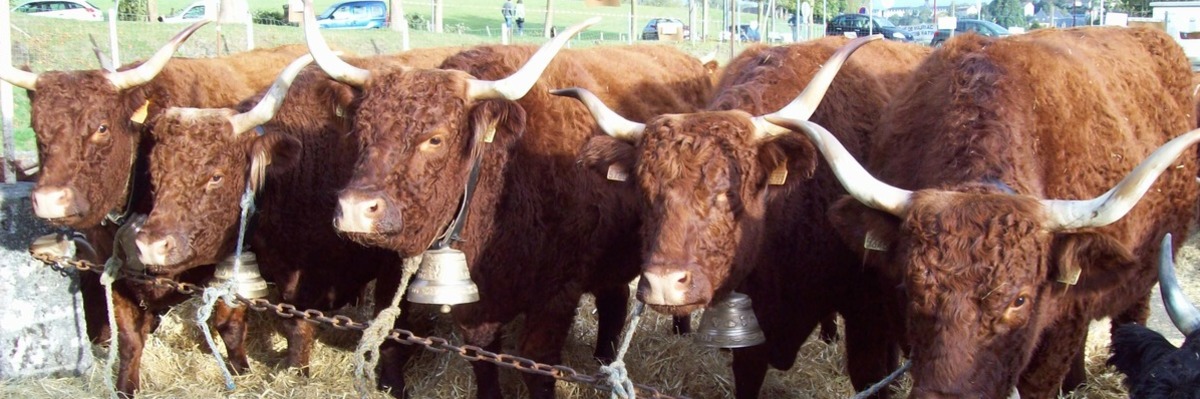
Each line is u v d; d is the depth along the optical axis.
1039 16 47.38
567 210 5.47
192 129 5.46
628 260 5.81
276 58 7.52
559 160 5.46
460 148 5.12
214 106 6.62
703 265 4.25
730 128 4.38
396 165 4.89
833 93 5.55
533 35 29.11
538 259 5.51
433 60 7.79
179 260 5.40
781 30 40.06
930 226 3.60
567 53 6.42
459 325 5.62
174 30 18.83
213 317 7.17
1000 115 4.43
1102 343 6.55
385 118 4.94
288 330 6.45
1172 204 5.20
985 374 3.56
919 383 3.60
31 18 17.38
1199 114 6.66
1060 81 4.76
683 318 7.13
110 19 13.30
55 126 5.75
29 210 6.22
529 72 5.11
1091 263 3.66
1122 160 4.80
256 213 5.88
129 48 17.53
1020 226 3.54
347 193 4.79
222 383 6.38
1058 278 3.66
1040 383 4.64
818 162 5.26
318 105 6.26
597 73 6.39
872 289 5.36
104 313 7.08
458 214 5.23
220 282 5.81
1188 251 9.38
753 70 5.52
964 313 3.50
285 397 5.99
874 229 3.92
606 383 4.30
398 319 6.18
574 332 7.20
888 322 5.23
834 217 4.11
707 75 8.00
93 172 5.82
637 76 6.81
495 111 5.13
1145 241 4.98
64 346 6.38
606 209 5.48
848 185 4.00
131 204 6.09
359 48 20.67
